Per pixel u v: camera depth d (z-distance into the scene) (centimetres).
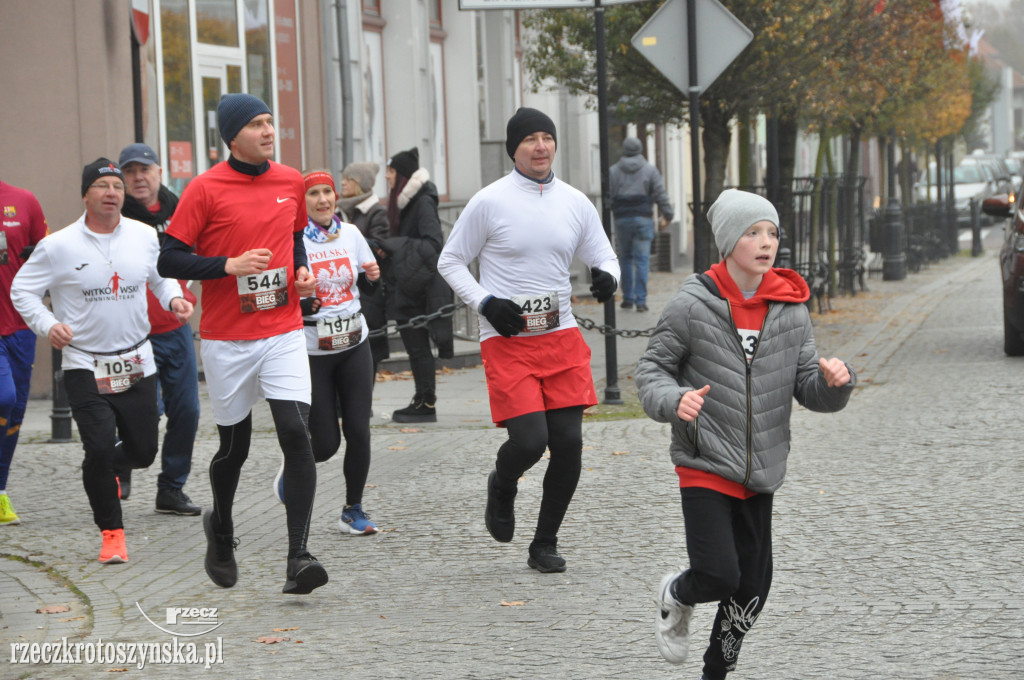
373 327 2325
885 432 2108
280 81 3397
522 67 5122
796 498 1678
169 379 1692
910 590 1264
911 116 5384
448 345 2355
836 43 3384
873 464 1867
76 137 2731
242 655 1148
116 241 1525
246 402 1313
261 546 1548
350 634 1198
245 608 1297
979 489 1686
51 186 2744
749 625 984
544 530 1391
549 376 1376
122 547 1484
